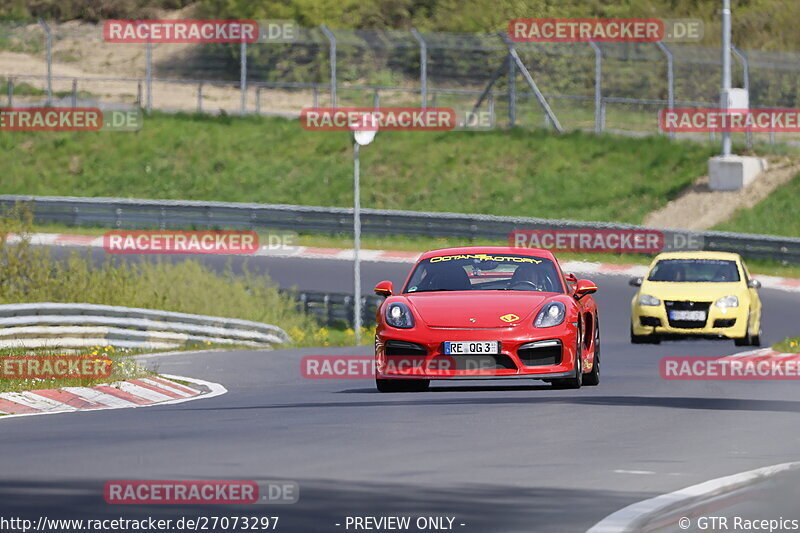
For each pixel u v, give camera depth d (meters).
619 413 45.94
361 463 34.31
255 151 185.62
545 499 29.27
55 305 77.69
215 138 188.88
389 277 130.50
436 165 177.88
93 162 185.12
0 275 88.62
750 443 38.75
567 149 177.62
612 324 110.62
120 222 157.62
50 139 189.62
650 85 190.62
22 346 74.25
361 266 136.62
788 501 29.09
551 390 54.44
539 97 184.62
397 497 29.34
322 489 30.27
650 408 47.56
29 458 35.16
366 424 42.72
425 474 32.59
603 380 61.16
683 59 177.12
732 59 177.25
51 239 147.50
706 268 94.31
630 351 84.19
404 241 152.25
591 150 176.50
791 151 169.38
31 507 27.84
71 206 158.25
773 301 119.31
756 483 31.39
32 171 183.62
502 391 54.34
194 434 40.47
